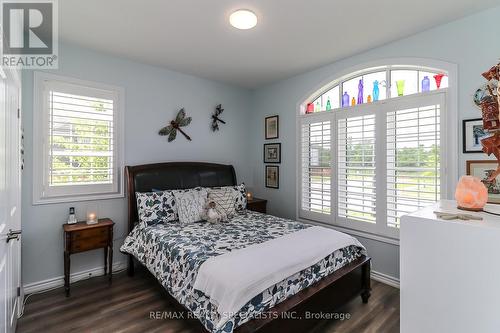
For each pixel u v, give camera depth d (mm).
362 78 3197
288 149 3986
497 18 2152
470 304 892
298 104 3818
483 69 2217
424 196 2570
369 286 2426
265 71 3664
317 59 3230
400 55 2719
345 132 3242
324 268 2061
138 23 2385
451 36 2387
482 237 867
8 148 1647
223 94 4234
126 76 3225
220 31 2537
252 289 1555
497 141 1062
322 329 2064
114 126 3146
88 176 2971
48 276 2693
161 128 3541
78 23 2383
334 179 3363
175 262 2072
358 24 2416
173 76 3650
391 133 2826
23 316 2189
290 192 3957
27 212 2570
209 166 3893
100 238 2727
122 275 3000
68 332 1999
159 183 3295
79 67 2879
